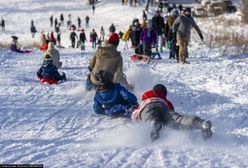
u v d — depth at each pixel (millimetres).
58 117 11305
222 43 31750
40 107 12469
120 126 10297
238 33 35125
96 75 11445
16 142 8945
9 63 25109
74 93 14547
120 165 7621
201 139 9172
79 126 10391
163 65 22453
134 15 68250
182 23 22547
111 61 12695
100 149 8500
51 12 76250
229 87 15836
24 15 74875
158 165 7641
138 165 7629
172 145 8781
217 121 11031
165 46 32312
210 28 41750
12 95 14172
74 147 8625
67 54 31188
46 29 66938
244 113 11742
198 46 31719
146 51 24406
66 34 62688
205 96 14188
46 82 16656
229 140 9203
